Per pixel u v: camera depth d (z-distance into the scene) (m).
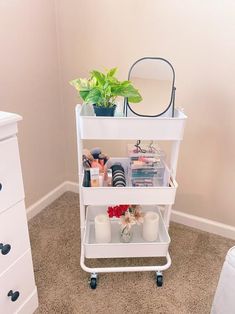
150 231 1.29
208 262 1.40
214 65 1.33
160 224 1.41
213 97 1.38
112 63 1.54
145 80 1.14
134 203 1.16
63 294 1.20
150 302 1.17
